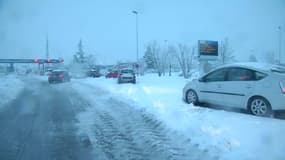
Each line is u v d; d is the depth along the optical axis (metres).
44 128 6.78
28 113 8.96
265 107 7.08
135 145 5.29
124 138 5.78
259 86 7.21
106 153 4.89
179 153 4.75
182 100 10.38
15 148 5.25
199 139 5.30
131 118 7.80
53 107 10.27
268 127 5.75
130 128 6.61
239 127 5.88
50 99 12.96
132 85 20.42
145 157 4.63
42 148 5.24
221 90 8.29
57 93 16.17
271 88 6.93
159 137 5.75
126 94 13.86
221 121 6.52
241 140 5.01
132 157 4.65
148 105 9.64
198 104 9.48
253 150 4.49
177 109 8.34
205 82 8.95
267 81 7.07
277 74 7.01
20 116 8.41
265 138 5.02
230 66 8.23
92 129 6.61
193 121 6.63
